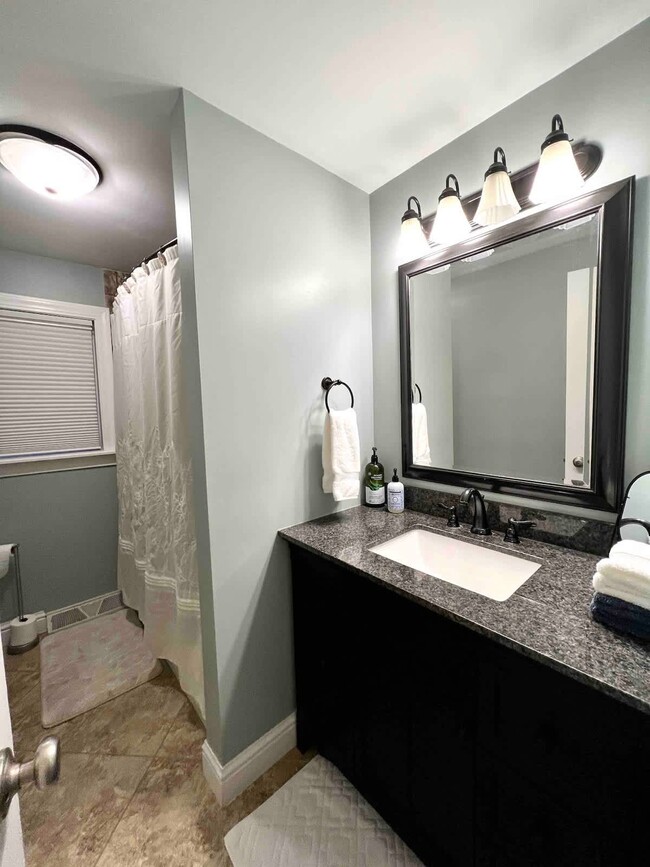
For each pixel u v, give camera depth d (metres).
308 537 1.30
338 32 0.93
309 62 1.00
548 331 1.17
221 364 1.18
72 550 2.40
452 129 1.29
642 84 0.95
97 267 2.43
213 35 0.91
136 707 1.65
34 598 2.27
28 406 2.24
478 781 0.86
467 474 1.41
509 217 1.14
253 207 1.24
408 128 1.27
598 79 1.01
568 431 1.15
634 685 0.62
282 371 1.35
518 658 0.77
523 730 0.77
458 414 1.43
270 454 1.33
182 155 1.09
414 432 1.57
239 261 1.21
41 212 1.71
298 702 1.40
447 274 1.42
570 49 1.00
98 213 1.72
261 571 1.32
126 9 0.84
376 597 1.06
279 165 1.31
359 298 1.64
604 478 1.07
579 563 1.07
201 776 1.32
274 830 1.13
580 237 1.09
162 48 0.94
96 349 2.46
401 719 1.03
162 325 1.52
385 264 1.63
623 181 0.98
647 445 1.01
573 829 0.71
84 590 2.45
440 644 0.91
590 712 0.68
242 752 1.28
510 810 0.81
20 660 1.98
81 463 2.41
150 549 1.70
